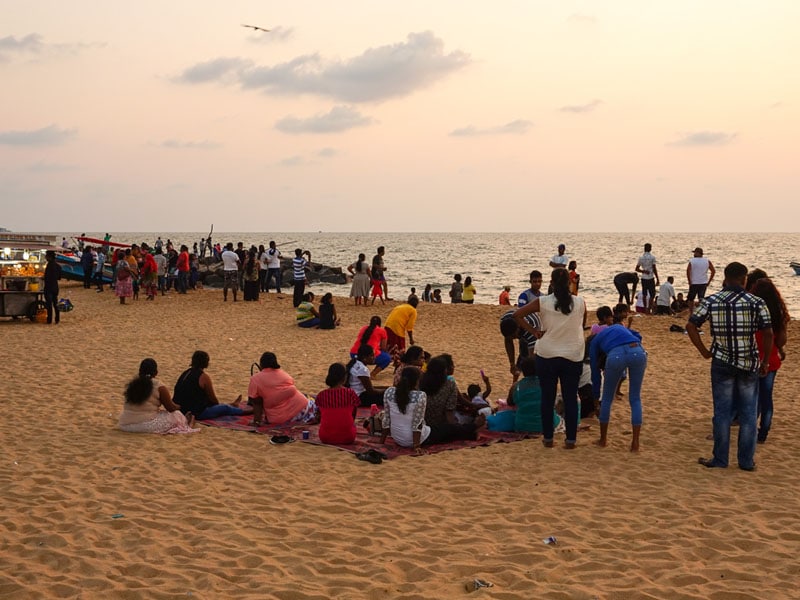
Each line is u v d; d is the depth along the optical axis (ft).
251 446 28.30
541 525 19.84
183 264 100.48
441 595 15.57
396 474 24.77
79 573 16.60
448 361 31.53
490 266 289.33
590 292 170.60
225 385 41.19
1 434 29.35
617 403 36.76
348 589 15.85
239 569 16.89
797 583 16.01
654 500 21.97
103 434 29.66
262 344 57.93
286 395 31.89
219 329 67.10
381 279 85.87
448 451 27.71
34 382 40.57
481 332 65.51
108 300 94.02
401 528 19.65
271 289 150.41
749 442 25.04
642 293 79.20
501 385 42.55
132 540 18.57
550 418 28.09
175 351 53.67
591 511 21.04
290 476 24.44
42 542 18.29
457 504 21.68
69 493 22.16
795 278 214.07
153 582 16.19
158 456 26.66
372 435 29.99
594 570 16.85
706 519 20.25
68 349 53.83
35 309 70.64
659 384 42.09
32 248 96.32
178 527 19.56
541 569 16.84
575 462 26.27
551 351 27.53
